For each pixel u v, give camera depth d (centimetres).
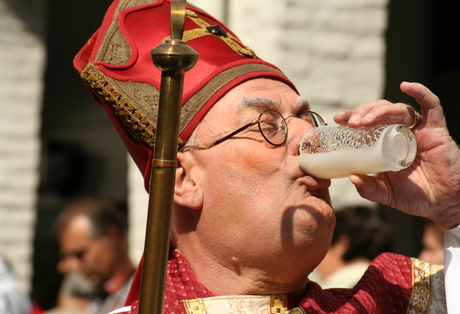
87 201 636
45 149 1273
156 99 305
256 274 287
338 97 687
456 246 301
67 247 608
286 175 279
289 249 277
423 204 298
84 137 1291
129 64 310
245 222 280
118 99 303
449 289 292
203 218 293
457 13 948
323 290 324
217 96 296
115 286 604
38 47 920
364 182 292
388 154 251
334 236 592
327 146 271
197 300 285
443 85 967
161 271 220
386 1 699
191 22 333
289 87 314
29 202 913
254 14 675
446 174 289
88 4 1130
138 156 318
